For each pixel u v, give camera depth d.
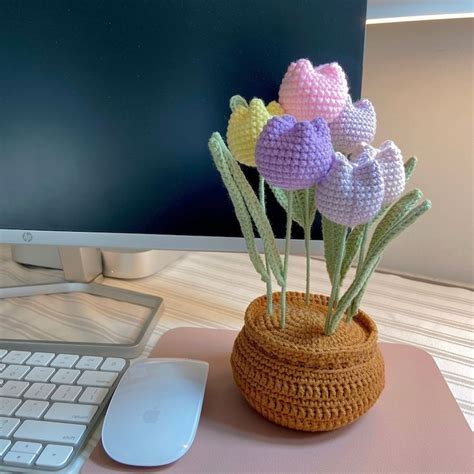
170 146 0.41
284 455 0.28
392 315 0.49
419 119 0.58
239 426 0.30
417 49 0.55
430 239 0.61
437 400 0.33
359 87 0.39
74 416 0.31
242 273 0.60
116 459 0.27
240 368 0.31
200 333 0.43
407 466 0.27
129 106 0.40
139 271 0.58
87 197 0.43
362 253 0.29
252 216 0.28
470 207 0.58
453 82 0.55
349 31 0.38
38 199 0.44
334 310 0.29
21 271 0.60
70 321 0.47
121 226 0.43
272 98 0.40
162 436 0.28
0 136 0.42
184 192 0.42
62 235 0.44
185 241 0.43
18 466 0.27
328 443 0.29
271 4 0.38
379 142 0.61
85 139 0.41
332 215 0.23
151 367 0.34
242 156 0.27
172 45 0.39
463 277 0.61
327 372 0.28
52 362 0.37
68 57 0.40
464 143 0.56
